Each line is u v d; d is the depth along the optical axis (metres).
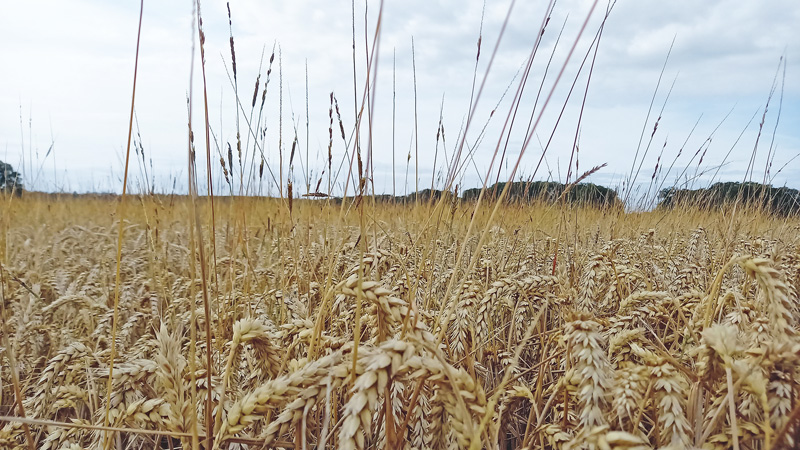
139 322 2.97
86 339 2.71
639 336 1.83
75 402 2.01
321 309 1.43
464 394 1.15
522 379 2.21
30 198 6.34
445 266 3.49
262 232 4.58
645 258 3.67
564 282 2.88
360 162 1.83
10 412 2.17
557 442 1.41
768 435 1.09
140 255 5.04
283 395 1.21
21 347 2.74
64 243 5.56
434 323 1.96
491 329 2.47
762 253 3.64
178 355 1.59
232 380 1.85
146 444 2.08
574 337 1.40
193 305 1.31
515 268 3.58
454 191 3.16
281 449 1.60
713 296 1.60
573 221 4.73
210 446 1.36
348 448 0.93
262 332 1.48
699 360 1.44
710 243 4.37
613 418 1.37
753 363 1.26
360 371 1.11
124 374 1.62
